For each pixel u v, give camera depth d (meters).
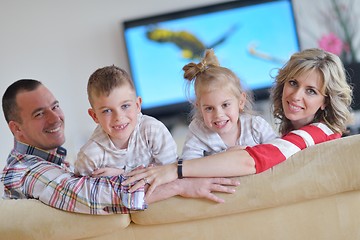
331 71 1.63
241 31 4.61
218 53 4.65
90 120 4.68
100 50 4.62
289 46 4.63
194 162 1.43
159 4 4.58
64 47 4.61
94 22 4.59
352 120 1.75
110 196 1.40
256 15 4.58
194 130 1.81
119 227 1.43
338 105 1.67
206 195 1.39
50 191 1.46
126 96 1.56
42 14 4.55
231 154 1.43
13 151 1.91
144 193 1.41
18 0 4.52
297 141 1.52
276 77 1.81
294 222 1.45
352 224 1.46
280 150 1.46
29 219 1.42
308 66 1.64
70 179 1.48
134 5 4.58
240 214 1.45
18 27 4.55
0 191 3.36
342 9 4.64
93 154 1.66
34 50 4.59
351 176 1.38
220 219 1.45
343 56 4.69
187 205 1.41
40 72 4.62
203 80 1.69
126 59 4.66
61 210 1.43
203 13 4.55
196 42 4.60
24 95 1.90
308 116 1.72
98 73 1.60
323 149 1.42
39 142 1.95
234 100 1.70
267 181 1.39
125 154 1.67
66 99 4.66
